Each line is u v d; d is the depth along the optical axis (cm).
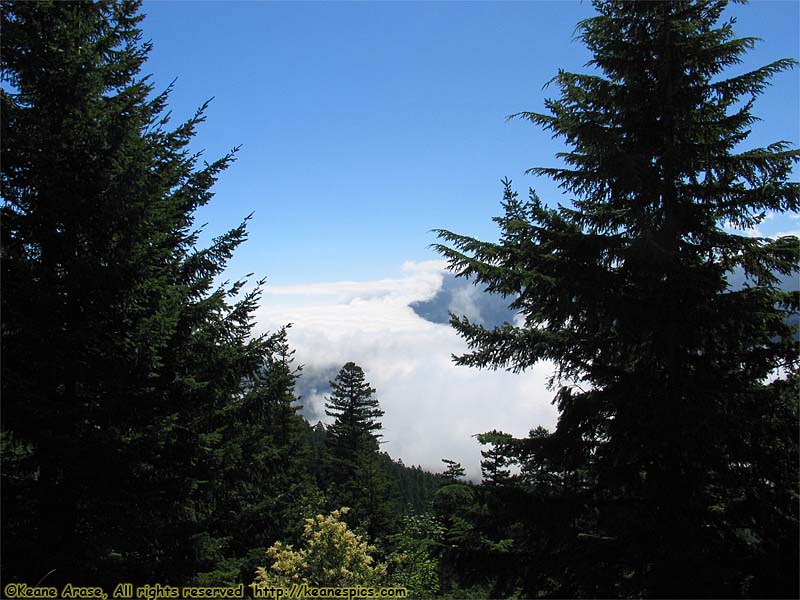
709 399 674
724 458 720
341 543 907
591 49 848
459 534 805
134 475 732
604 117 818
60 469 711
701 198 771
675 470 721
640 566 716
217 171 962
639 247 703
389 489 3409
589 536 732
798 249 685
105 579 712
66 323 719
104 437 666
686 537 678
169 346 801
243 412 888
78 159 756
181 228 923
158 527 756
